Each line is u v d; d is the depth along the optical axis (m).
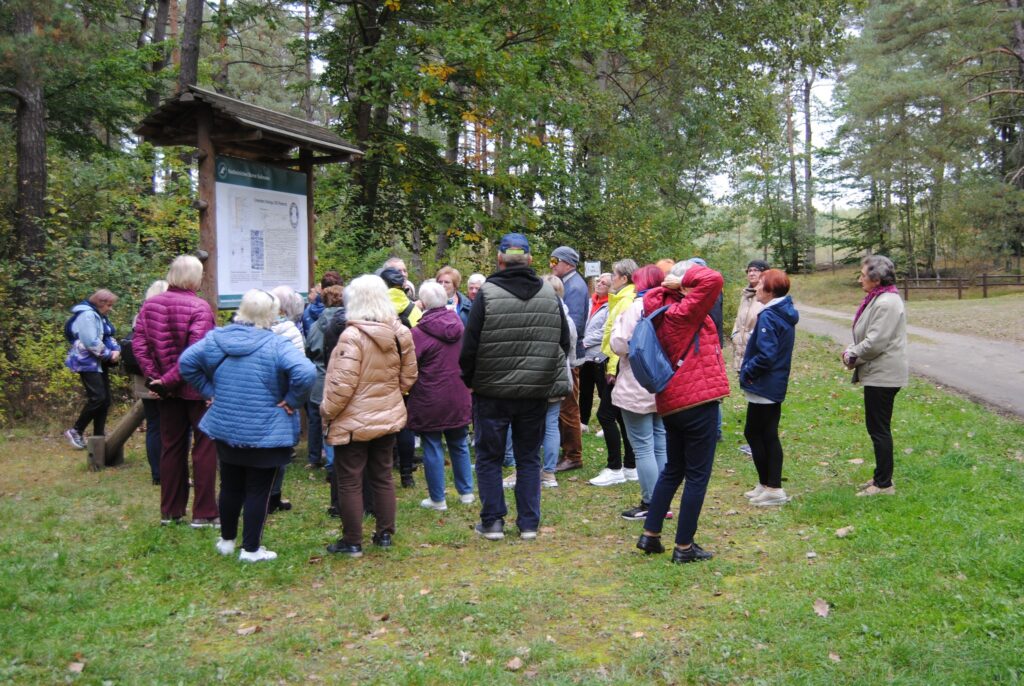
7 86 13.61
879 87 33.66
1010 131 38.84
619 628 4.07
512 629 4.07
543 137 16.48
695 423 4.89
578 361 7.60
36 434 9.93
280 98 35.38
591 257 18.44
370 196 14.12
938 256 40.97
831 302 36.62
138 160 12.76
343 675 3.59
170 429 5.88
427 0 13.20
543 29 13.60
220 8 13.77
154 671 3.56
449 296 8.27
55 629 3.96
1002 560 4.44
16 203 13.97
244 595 4.61
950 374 12.48
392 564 5.16
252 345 4.95
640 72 22.50
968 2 33.66
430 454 6.36
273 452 5.01
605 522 6.07
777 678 3.45
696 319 4.86
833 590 4.36
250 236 7.32
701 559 5.04
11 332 11.37
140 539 5.48
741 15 21.06
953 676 3.36
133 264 11.52
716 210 22.75
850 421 9.36
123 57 15.80
